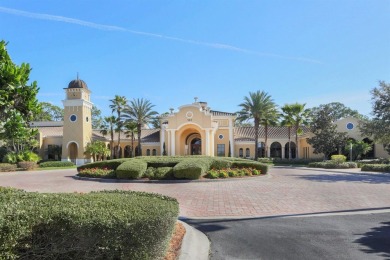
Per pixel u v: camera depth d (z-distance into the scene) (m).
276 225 8.37
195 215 9.84
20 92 4.38
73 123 47.31
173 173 20.33
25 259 3.60
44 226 3.68
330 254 6.04
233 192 14.91
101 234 3.92
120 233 4.04
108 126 54.81
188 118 46.59
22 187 18.12
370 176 23.86
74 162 48.06
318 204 11.58
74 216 3.81
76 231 3.79
